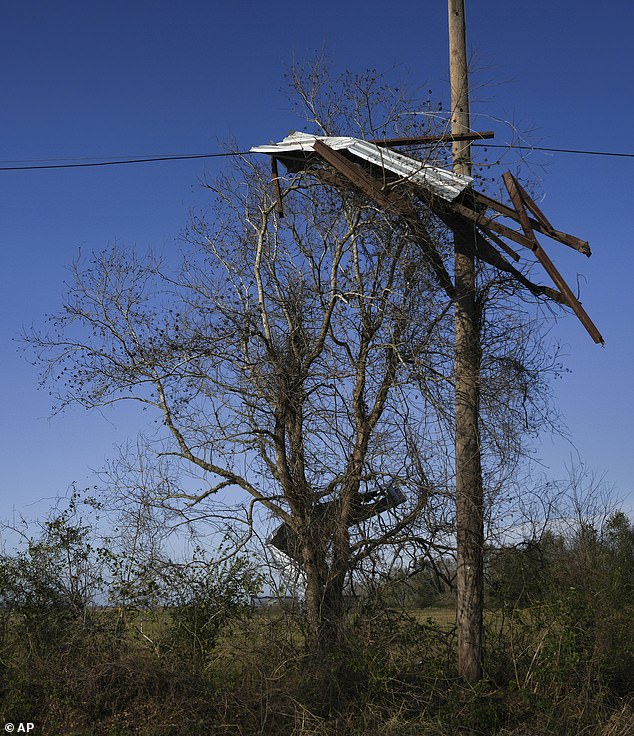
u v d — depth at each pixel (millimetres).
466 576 12758
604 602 14461
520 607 13836
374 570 13562
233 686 11898
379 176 14133
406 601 14039
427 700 11898
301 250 15789
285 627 13141
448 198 12961
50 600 13414
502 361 13820
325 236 15539
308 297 15312
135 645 12930
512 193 12969
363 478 13922
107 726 11328
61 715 11625
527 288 13648
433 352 13820
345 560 13625
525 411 14062
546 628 13180
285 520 14383
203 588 13555
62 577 13586
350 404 14375
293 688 11664
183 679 11797
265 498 14406
